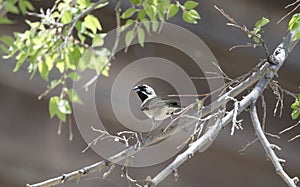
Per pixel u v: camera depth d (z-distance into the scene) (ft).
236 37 50.75
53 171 43.88
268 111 50.67
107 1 25.00
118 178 44.01
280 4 53.26
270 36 52.54
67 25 23.98
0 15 21.29
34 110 44.11
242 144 48.55
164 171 21.74
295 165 50.75
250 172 48.98
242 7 52.19
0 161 42.37
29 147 43.57
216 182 47.88
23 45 24.73
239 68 50.93
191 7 25.21
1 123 42.96
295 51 52.26
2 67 42.93
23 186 42.88
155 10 24.35
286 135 51.08
